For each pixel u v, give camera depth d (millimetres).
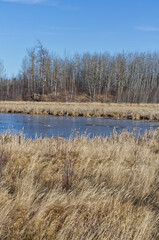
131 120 21344
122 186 4422
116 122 19469
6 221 3039
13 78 62500
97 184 4297
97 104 38031
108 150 7020
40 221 3141
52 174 4895
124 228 3104
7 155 5590
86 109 26141
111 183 4570
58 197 3670
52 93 52500
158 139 9797
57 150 6453
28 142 7941
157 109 30172
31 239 2846
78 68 68438
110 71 62125
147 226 3188
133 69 64375
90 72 60031
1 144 6914
